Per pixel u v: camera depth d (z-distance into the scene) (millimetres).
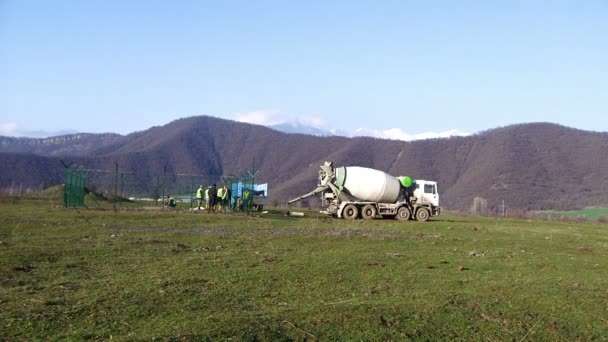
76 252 16562
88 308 10078
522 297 11891
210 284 12398
